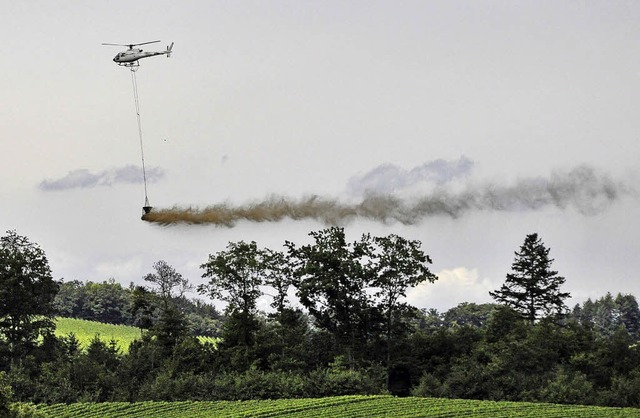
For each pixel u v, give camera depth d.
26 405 142.38
